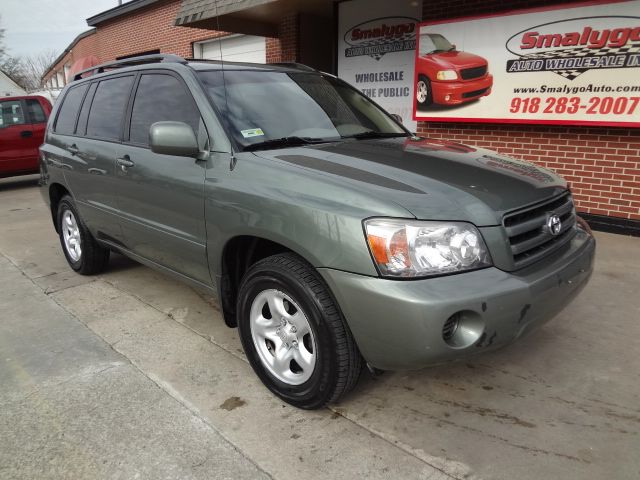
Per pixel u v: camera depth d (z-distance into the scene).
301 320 2.55
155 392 2.89
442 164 2.74
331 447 2.40
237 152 2.85
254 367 2.86
